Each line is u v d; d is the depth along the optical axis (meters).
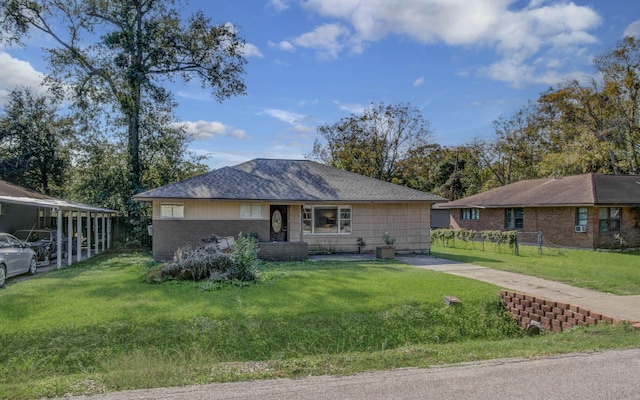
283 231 17.78
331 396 4.03
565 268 14.23
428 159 42.59
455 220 32.91
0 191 16.30
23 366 6.02
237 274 10.95
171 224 15.90
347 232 18.25
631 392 4.03
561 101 34.88
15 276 12.36
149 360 5.99
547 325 8.51
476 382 4.38
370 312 8.30
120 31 21.12
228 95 23.62
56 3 21.08
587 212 22.00
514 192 28.27
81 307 8.13
